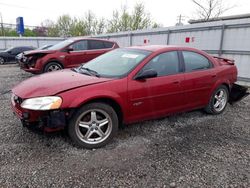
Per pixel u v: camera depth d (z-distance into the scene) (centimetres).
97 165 309
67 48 909
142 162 319
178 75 425
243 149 366
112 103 366
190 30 1080
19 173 287
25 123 337
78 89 334
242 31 884
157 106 405
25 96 330
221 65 516
